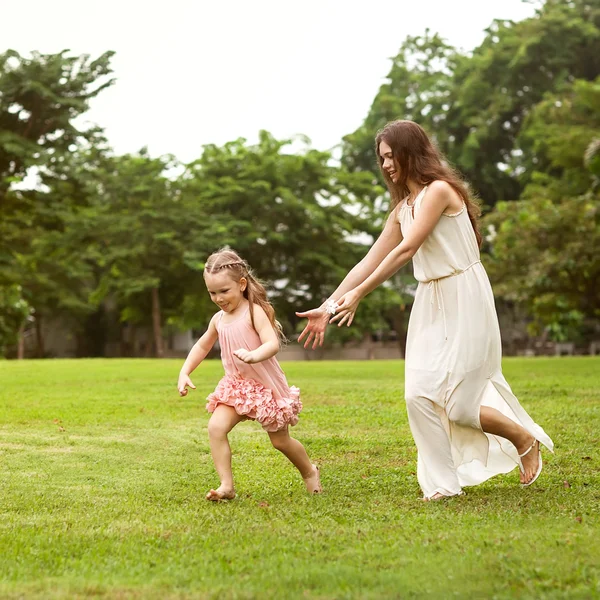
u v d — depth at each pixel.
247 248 45.66
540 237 30.53
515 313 52.38
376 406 10.38
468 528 4.07
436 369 5.14
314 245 46.44
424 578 3.18
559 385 12.84
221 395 5.14
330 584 3.14
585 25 47.22
